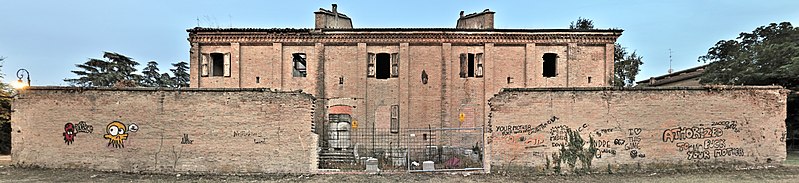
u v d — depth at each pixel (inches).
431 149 782.5
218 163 553.3
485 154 558.9
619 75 1465.3
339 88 845.8
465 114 839.7
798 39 936.3
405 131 834.8
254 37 845.2
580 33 839.7
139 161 555.2
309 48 852.0
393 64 850.8
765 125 561.6
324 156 712.4
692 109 557.6
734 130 558.6
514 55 848.3
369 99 847.1
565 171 551.5
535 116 555.5
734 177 516.4
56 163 560.1
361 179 528.1
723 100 560.1
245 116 555.8
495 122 558.6
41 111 562.9
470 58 875.4
